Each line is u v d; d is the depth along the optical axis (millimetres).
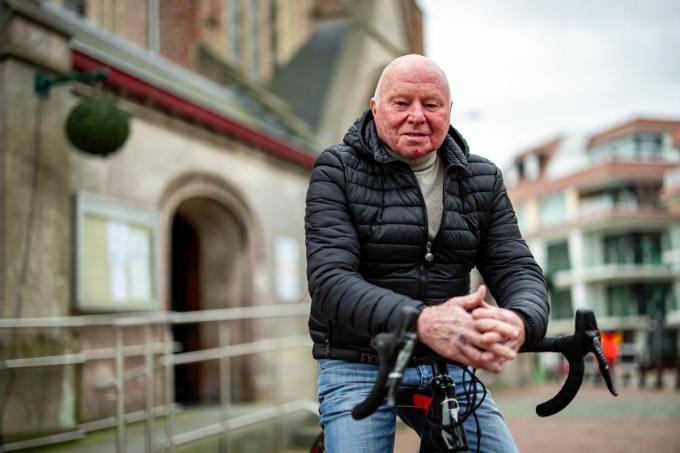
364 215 2094
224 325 6340
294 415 8086
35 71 6965
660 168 48312
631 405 13430
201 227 10461
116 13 9906
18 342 6422
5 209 6570
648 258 47125
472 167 2264
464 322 1668
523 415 11734
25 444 5609
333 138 14875
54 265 6977
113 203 7859
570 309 49781
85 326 7383
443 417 2014
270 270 10898
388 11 17484
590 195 50000
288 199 11516
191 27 11688
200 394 10125
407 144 2055
